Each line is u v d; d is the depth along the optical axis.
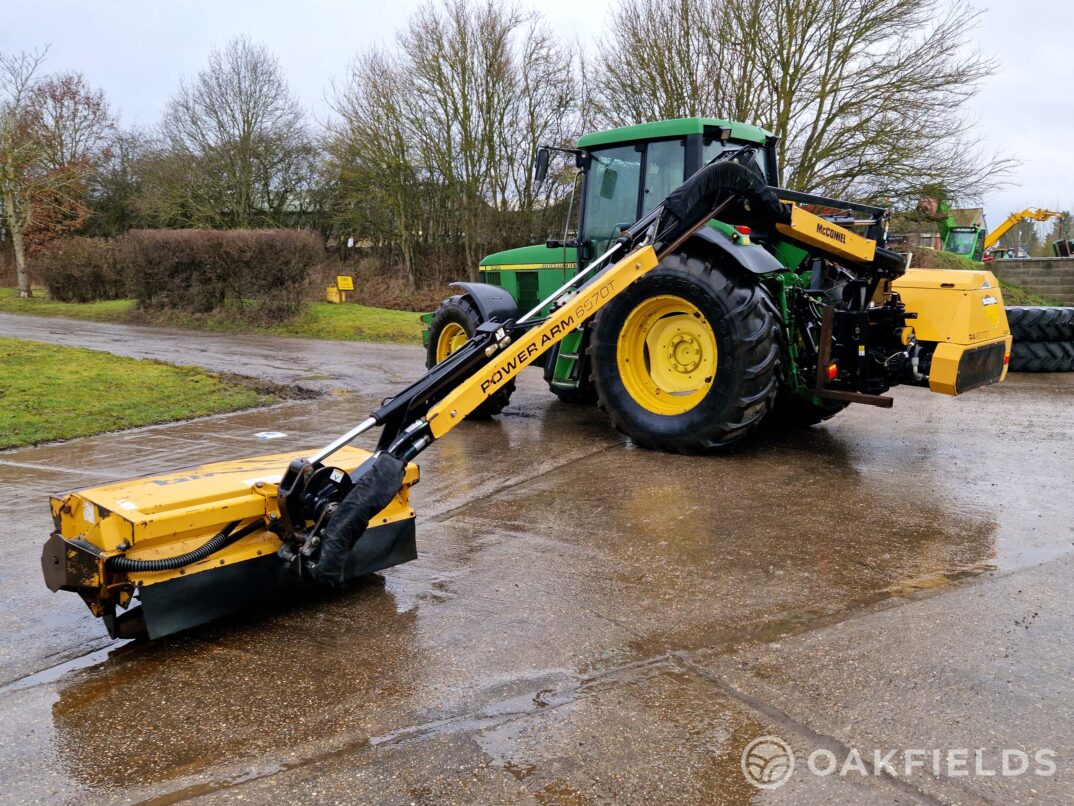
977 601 3.02
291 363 10.91
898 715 2.29
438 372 3.49
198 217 26.39
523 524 4.05
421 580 3.38
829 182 16.02
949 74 15.05
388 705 2.41
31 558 3.69
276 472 3.22
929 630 2.79
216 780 2.07
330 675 2.61
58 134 26.70
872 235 5.58
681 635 2.81
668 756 2.13
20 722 2.37
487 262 8.01
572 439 6.01
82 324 16.22
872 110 15.40
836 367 5.22
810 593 3.13
